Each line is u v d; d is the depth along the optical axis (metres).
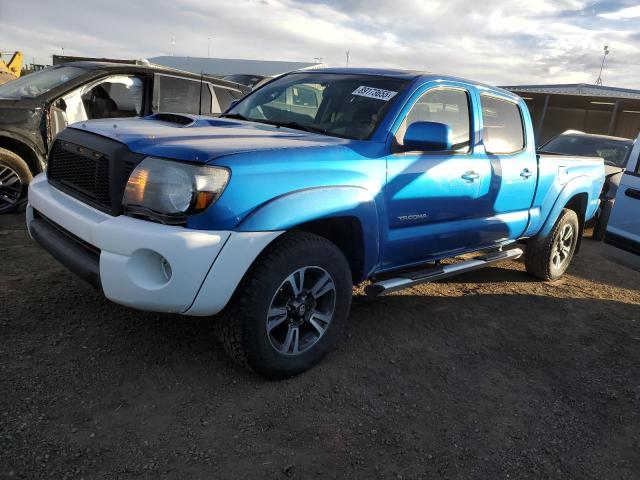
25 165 5.84
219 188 2.64
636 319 4.89
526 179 4.74
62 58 11.52
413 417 2.91
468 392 3.25
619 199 4.53
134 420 2.59
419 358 3.60
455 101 4.07
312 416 2.80
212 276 2.64
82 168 3.11
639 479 2.64
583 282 5.92
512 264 6.29
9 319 3.38
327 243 3.12
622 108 24.08
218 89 7.39
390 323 4.09
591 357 3.96
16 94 6.11
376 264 3.54
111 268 2.64
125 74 6.57
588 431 3.00
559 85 26.88
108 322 3.51
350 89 3.91
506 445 2.78
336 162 3.14
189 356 3.22
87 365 2.99
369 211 3.27
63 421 2.51
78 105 6.25
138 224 2.64
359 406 2.95
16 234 5.18
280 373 3.05
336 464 2.46
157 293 2.61
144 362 3.10
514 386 3.40
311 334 3.24
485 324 4.33
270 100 4.27
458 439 2.77
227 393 2.90
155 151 2.73
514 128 4.73
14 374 2.81
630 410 3.28
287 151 2.96
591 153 9.54
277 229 2.80
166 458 2.37
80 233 2.85
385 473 2.45
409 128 3.45
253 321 2.83
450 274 4.20
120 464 2.29
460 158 3.98
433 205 3.80
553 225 5.40
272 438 2.59
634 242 4.36
